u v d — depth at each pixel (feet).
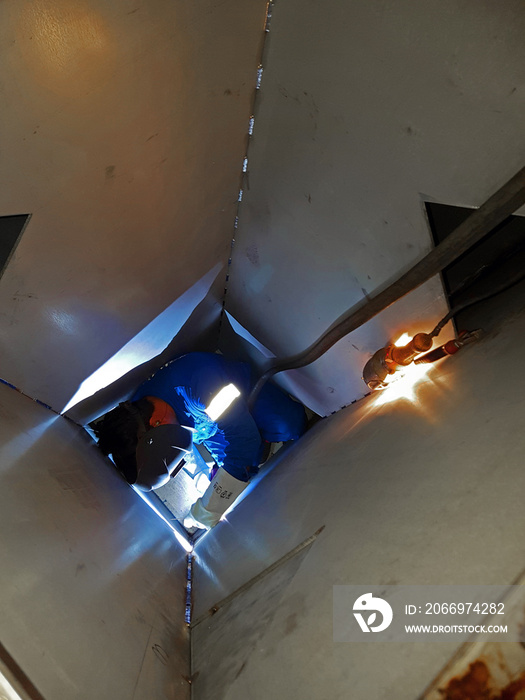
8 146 2.60
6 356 3.77
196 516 5.41
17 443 3.41
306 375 5.81
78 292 3.84
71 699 1.93
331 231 4.21
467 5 2.61
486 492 2.27
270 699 2.20
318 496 3.74
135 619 2.89
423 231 3.65
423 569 2.15
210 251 5.06
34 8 2.24
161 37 2.86
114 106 2.94
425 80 2.98
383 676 1.85
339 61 3.22
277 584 3.01
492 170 3.11
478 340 3.93
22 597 2.16
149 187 3.67
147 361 5.72
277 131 3.93
